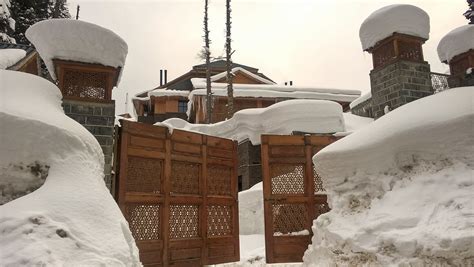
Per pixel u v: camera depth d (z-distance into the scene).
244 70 25.02
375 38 9.02
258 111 13.36
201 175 6.37
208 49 20.81
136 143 5.63
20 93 4.70
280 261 6.48
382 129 5.41
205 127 15.47
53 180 3.87
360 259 4.57
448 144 4.71
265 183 6.71
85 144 4.43
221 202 6.60
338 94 22.75
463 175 4.42
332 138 7.22
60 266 2.96
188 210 6.14
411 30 8.66
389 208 4.67
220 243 6.44
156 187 5.79
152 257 5.48
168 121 15.95
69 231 3.34
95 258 3.24
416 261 3.98
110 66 5.57
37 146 4.01
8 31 14.14
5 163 3.90
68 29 5.37
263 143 6.87
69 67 5.42
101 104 5.41
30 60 10.55
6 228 3.15
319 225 5.73
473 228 3.80
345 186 5.61
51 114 4.47
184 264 5.82
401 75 8.41
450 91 5.63
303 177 6.99
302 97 21.89
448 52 9.62
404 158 5.05
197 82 22.88
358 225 4.87
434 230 4.01
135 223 5.45
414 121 5.07
